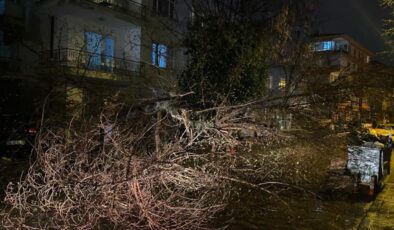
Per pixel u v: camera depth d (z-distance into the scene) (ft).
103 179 15.24
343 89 33.78
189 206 17.72
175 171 16.21
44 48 51.19
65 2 49.21
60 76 27.30
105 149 18.02
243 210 19.85
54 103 26.27
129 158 14.90
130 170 15.52
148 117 21.56
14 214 17.21
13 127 29.22
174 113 23.27
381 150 28.35
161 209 16.17
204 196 17.22
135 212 16.37
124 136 17.80
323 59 58.34
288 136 27.40
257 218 19.15
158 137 19.31
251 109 27.61
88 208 14.75
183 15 60.29
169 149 17.46
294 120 31.91
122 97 24.98
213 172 20.52
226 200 19.81
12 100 34.83
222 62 34.96
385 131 58.08
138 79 36.58
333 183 26.35
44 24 52.80
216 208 18.22
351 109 35.06
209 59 35.09
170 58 42.78
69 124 19.69
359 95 35.06
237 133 25.43
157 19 50.24
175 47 43.50
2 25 51.34
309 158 29.73
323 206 22.27
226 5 43.29
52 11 52.54
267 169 25.08
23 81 36.86
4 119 29.91
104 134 17.20
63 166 16.37
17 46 50.96
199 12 42.70
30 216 16.62
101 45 57.57
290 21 45.85
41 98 28.25
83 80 27.25
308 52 43.29
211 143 21.88
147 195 15.47
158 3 62.80
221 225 17.70
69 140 17.33
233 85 33.94
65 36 52.29
